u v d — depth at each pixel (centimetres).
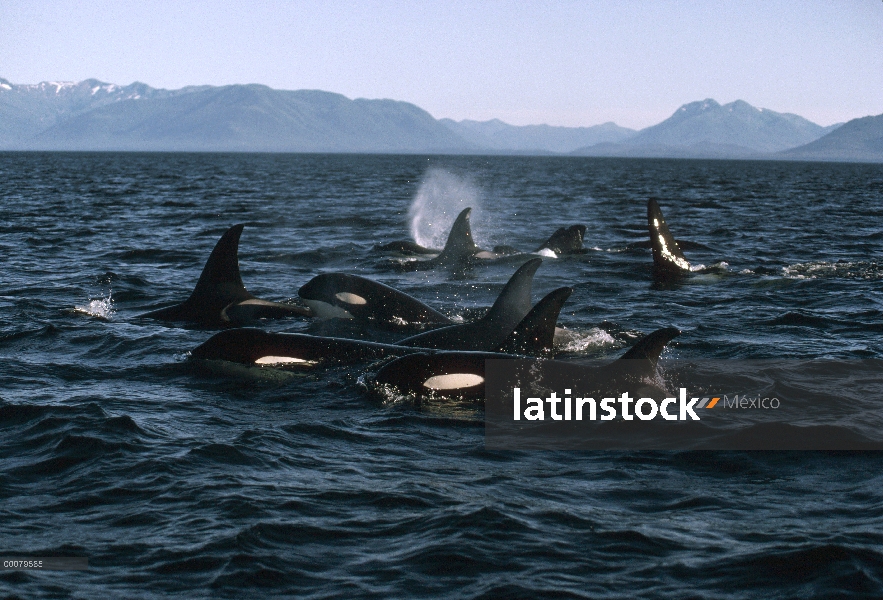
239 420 1400
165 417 1404
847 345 1925
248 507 1034
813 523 991
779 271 3209
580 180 15262
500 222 5819
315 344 1714
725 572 878
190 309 2208
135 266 3278
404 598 830
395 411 1452
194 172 16675
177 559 902
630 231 5150
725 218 6184
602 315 2333
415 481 1133
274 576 869
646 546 938
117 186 10275
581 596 834
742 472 1170
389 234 4881
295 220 5694
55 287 2703
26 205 6538
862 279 2991
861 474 1157
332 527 986
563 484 1129
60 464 1180
